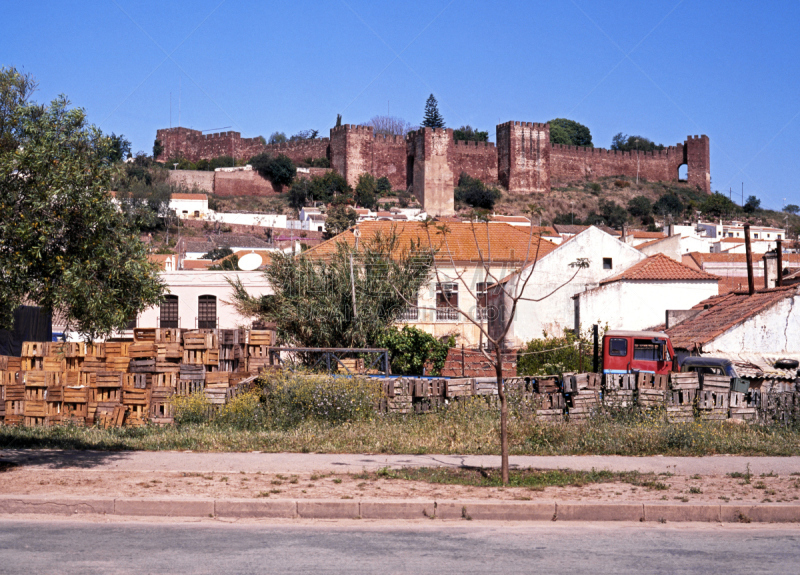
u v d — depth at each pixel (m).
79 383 18.83
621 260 36.81
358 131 142.88
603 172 164.50
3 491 9.84
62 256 11.06
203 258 86.88
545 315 35.84
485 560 7.42
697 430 14.94
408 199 138.50
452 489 10.15
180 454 13.15
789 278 30.33
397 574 6.93
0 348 22.11
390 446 13.85
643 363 21.61
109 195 11.97
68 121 11.88
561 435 14.62
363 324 27.89
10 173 11.08
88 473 11.08
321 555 7.53
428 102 174.88
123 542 8.00
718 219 148.00
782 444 14.49
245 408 17.05
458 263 38.16
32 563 7.18
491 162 151.88
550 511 9.30
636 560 7.49
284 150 154.88
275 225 122.88
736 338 23.27
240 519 9.18
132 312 12.18
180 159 153.88
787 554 7.78
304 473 11.23
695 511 9.33
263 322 30.45
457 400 17.62
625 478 10.92
